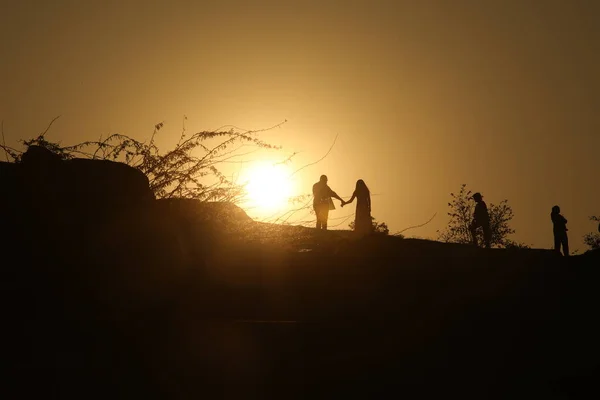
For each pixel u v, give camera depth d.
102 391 12.62
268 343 15.09
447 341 17.25
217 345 14.58
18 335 13.55
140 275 15.26
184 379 13.45
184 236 17.56
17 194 15.22
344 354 15.32
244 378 13.86
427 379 14.79
